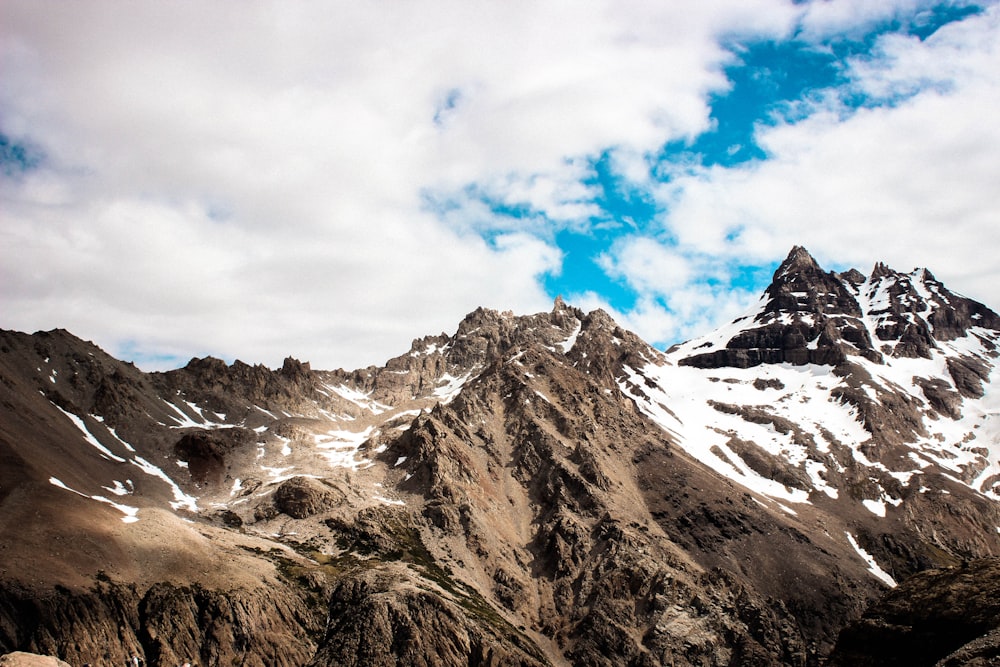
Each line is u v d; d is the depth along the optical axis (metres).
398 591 174.25
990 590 96.44
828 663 105.12
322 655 161.38
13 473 166.12
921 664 96.00
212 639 152.12
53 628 136.50
